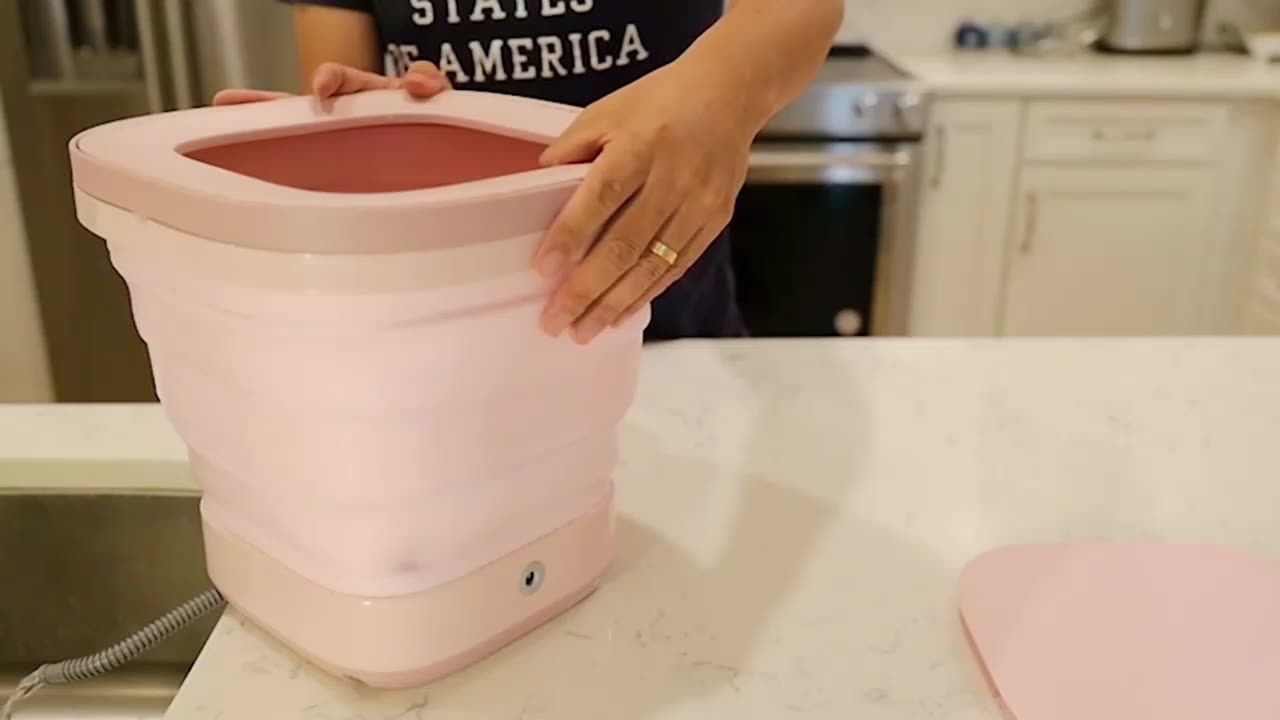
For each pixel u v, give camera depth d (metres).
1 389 2.32
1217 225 2.51
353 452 0.48
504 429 0.51
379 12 1.02
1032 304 2.56
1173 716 0.53
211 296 0.46
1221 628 0.59
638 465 0.77
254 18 2.03
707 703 0.54
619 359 0.57
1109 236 2.51
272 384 0.47
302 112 0.64
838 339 1.01
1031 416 0.86
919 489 0.75
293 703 0.55
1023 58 2.70
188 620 0.65
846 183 2.33
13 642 0.81
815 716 0.54
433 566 0.52
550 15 1.00
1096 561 0.65
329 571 0.53
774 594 0.63
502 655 0.58
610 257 0.49
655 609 0.62
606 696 0.55
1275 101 2.40
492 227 0.45
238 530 0.57
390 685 0.55
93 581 0.80
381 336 0.45
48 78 2.06
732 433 0.82
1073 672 0.56
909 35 2.84
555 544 0.58
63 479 0.79
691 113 0.53
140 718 0.71
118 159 0.48
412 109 0.66
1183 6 2.71
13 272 2.22
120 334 2.28
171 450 0.82
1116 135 2.42
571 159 0.52
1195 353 0.98
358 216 0.42
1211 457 0.80
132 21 2.04
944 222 2.48
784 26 0.62
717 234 0.56
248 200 0.42
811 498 0.74
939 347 0.99
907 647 0.59
